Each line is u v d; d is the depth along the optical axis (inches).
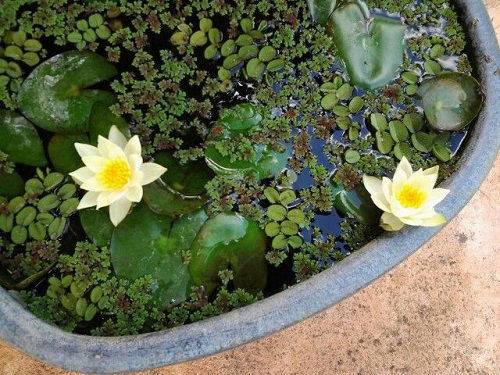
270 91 18.6
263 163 17.7
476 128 17.5
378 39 19.0
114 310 15.9
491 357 22.3
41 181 17.0
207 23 19.1
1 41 18.2
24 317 14.1
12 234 16.4
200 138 17.9
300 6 19.6
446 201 16.0
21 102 17.5
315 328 21.7
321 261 16.7
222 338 14.0
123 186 15.4
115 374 13.8
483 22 18.7
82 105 17.7
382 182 15.9
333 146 18.1
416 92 18.8
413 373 21.7
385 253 15.2
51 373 20.1
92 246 16.4
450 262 23.0
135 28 18.8
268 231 17.0
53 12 18.5
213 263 16.5
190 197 17.0
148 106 18.0
